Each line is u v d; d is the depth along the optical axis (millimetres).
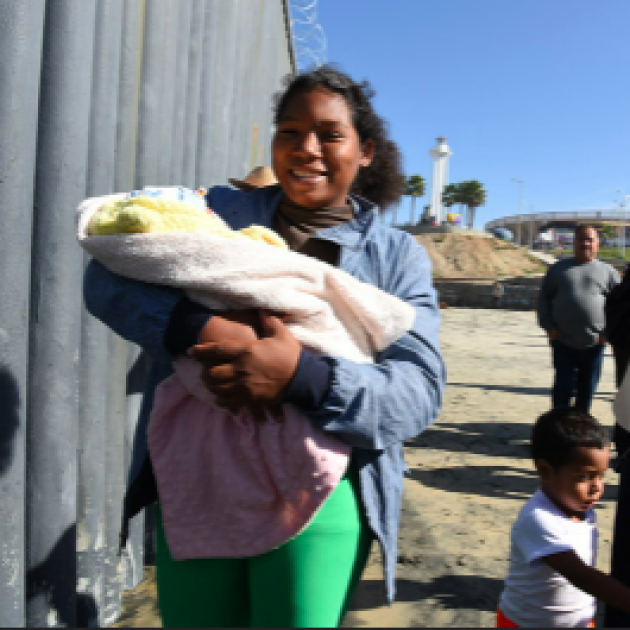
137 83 2527
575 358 5297
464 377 9164
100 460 2297
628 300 2701
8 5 1681
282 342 1207
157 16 2605
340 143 1497
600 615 2824
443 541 3445
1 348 1729
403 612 2699
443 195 87625
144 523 2854
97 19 2160
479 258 46031
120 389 2488
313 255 1493
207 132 3330
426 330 1403
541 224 102188
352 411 1244
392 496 1386
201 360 1205
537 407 7207
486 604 2809
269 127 5301
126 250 1229
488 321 20594
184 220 1261
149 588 2705
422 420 1341
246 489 1296
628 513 2424
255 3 4488
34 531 1927
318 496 1252
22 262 1770
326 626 1279
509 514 3895
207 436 1353
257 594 1304
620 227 84750
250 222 1540
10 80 1688
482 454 5184
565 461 1979
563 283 5207
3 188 1702
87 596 2258
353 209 1569
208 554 1320
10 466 1756
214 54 3373
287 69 6520
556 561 1930
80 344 2201
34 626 1927
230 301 1274
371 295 1332
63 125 1910
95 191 2189
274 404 1246
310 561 1274
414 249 1534
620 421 2637
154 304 1266
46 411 1936
